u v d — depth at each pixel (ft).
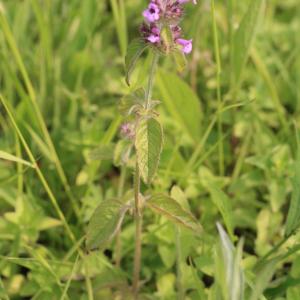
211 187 1.46
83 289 1.50
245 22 1.68
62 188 1.74
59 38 2.06
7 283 1.52
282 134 1.82
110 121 1.85
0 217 1.59
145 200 1.36
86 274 1.44
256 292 1.26
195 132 1.78
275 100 1.80
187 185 1.70
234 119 1.84
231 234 1.46
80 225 1.64
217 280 1.24
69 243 1.61
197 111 1.74
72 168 1.76
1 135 1.86
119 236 1.53
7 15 2.00
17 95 1.91
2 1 2.08
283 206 1.72
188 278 1.46
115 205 1.36
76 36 2.02
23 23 1.99
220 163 1.71
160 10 1.22
